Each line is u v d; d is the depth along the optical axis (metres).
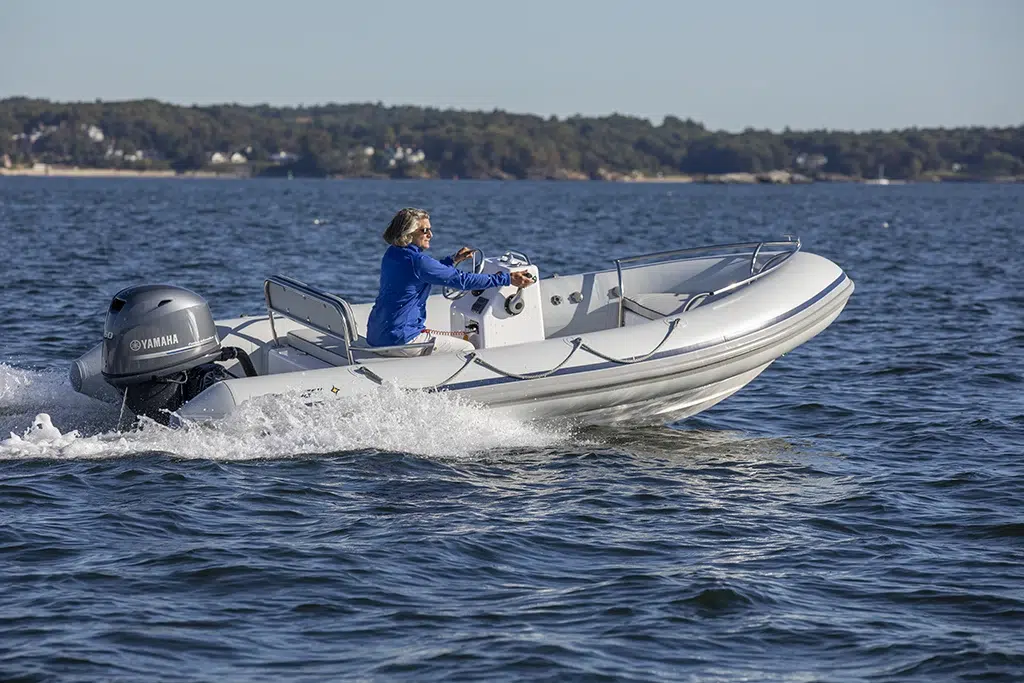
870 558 12.52
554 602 11.15
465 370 16.14
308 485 14.37
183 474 14.58
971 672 9.80
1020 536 13.20
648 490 14.89
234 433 15.30
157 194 168.88
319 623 10.57
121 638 10.16
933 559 12.48
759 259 20.12
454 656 9.95
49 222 77.00
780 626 10.70
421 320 16.92
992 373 23.23
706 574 11.88
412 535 12.80
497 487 14.73
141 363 15.61
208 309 16.17
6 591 11.09
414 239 16.77
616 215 113.88
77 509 13.32
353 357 16.56
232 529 12.85
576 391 16.55
